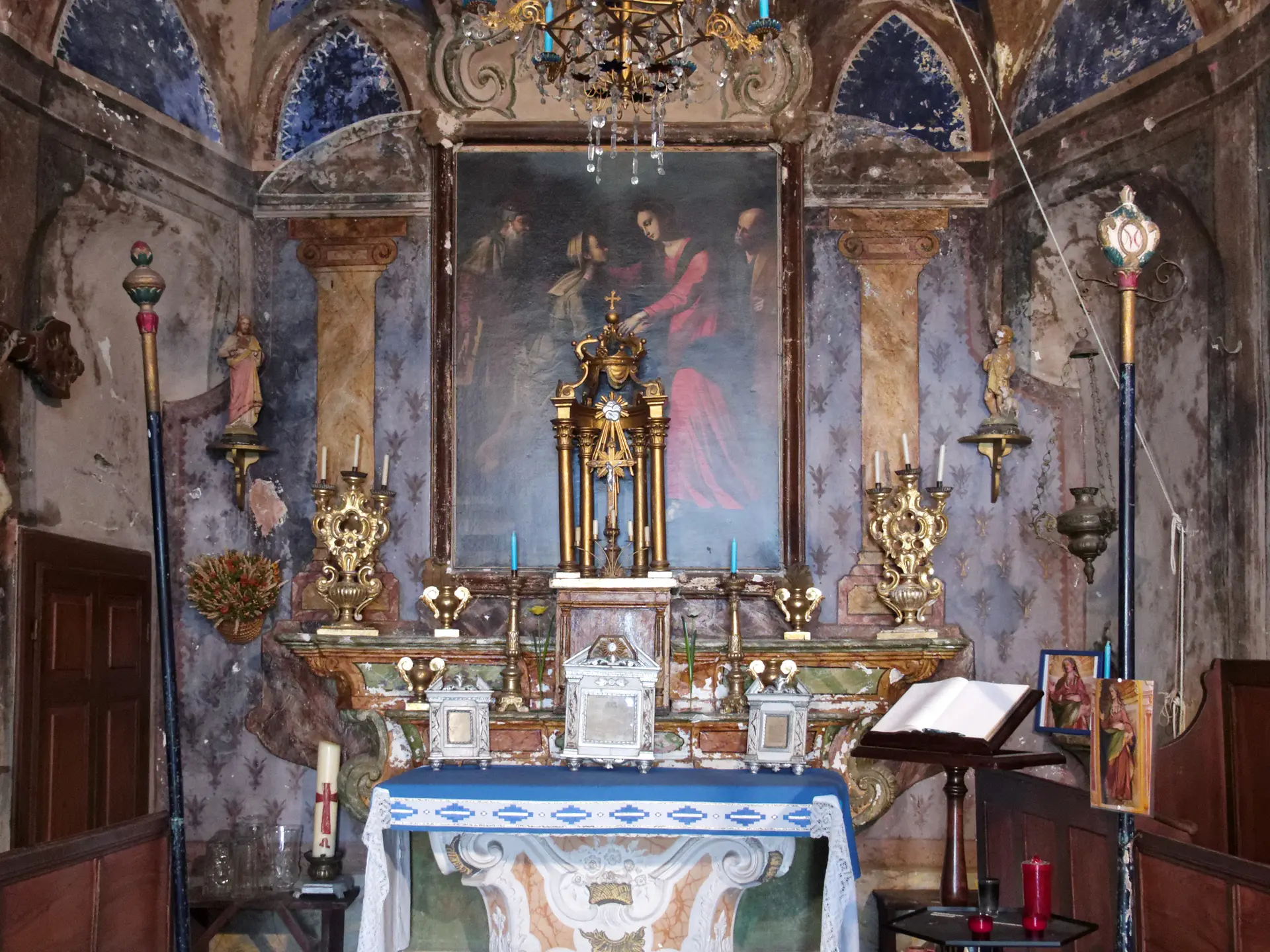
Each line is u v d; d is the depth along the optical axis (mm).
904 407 7746
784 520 7590
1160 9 6809
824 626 7602
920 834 7473
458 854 6434
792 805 5961
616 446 7457
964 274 7832
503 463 7668
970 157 7922
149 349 5605
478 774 6371
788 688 6719
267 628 7633
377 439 7789
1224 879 4578
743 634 7551
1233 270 6277
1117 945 4695
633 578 7008
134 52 7164
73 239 6863
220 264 7715
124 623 7035
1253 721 5938
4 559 6027
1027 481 7660
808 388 7781
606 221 7824
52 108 6531
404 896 6973
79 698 6539
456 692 6777
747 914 7133
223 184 7727
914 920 4539
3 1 6160
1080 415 7633
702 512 7621
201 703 7535
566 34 7516
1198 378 6586
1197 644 6473
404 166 7922
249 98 7969
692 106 7844
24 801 6031
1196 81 6543
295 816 7562
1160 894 5012
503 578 7562
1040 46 7645
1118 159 7074
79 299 6949
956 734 4785
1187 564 6598
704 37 5398
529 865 6465
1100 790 4633
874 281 7836
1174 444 6766
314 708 7539
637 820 5965
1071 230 7477
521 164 7859
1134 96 6965
